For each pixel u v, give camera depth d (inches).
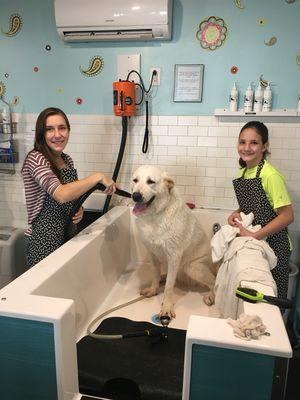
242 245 63.0
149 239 73.7
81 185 62.1
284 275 74.8
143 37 90.8
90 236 72.1
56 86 102.9
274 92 92.0
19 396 41.2
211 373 34.8
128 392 52.7
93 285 72.2
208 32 91.4
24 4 98.2
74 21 89.2
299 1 85.7
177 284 88.0
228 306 57.7
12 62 103.5
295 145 93.2
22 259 104.3
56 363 37.9
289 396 69.3
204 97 95.8
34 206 69.2
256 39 89.7
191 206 100.7
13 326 38.2
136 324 68.1
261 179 70.9
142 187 67.6
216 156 98.7
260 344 32.8
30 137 107.7
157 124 100.0
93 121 103.3
